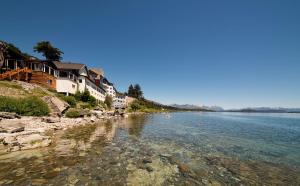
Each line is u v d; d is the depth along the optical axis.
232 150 15.51
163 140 18.89
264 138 22.53
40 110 24.78
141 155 12.91
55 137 17.20
